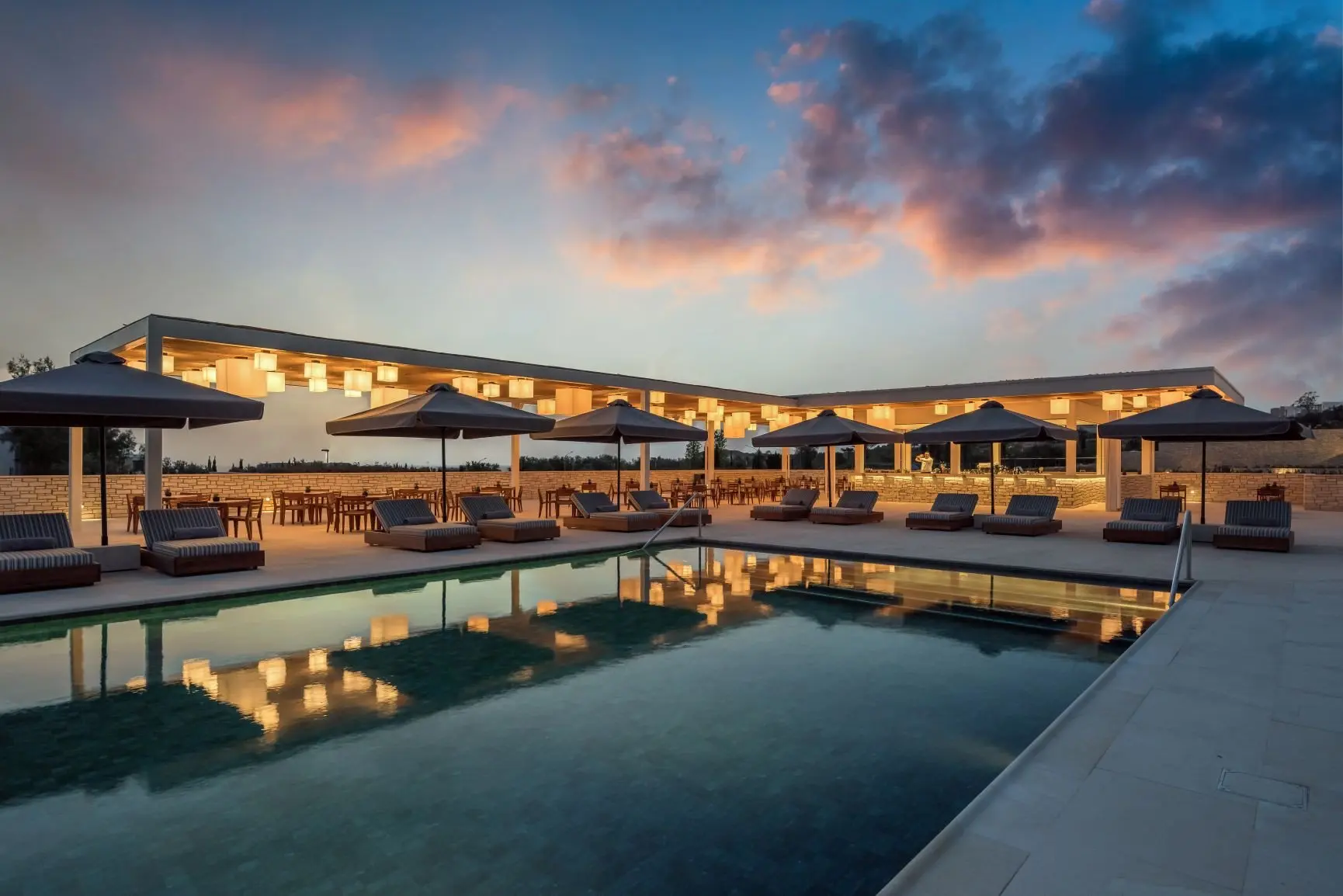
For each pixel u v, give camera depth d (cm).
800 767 388
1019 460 3111
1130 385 1786
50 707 477
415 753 406
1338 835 274
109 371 900
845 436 1719
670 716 465
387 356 1442
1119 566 984
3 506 1525
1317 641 573
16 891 272
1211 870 251
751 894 272
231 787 363
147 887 276
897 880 243
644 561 1137
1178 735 378
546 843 310
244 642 641
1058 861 256
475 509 1321
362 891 273
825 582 944
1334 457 2556
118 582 859
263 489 1869
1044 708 480
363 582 916
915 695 507
